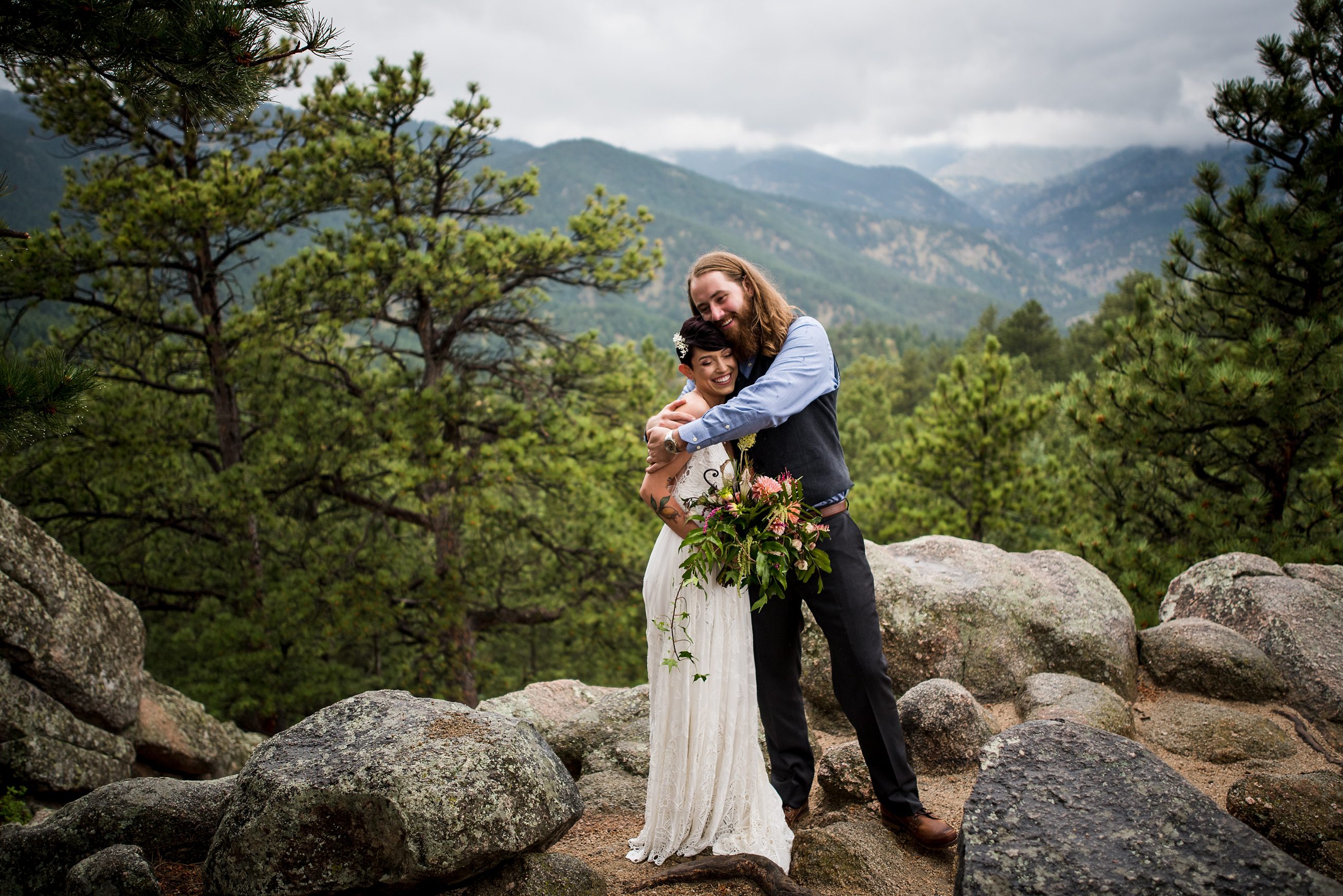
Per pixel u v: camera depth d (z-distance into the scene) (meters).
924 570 4.72
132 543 12.67
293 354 12.35
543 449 12.35
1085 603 4.46
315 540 13.12
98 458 11.29
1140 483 9.48
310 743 2.64
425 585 12.83
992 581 4.53
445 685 12.98
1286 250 7.95
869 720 2.81
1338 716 3.80
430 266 10.93
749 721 2.80
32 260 9.88
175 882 2.82
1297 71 8.18
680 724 2.76
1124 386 8.52
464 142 12.09
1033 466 12.42
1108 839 2.17
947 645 4.29
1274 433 8.21
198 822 3.02
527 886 2.46
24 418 2.99
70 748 5.50
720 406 2.53
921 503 13.01
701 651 2.73
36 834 2.96
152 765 6.48
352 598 11.83
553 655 21.12
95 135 11.16
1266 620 4.37
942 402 12.57
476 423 13.28
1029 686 4.07
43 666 5.48
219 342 11.91
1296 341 7.71
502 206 13.49
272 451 11.73
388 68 11.51
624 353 14.26
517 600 16.22
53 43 2.99
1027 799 2.34
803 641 4.42
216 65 3.06
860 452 25.30
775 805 2.87
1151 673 4.40
